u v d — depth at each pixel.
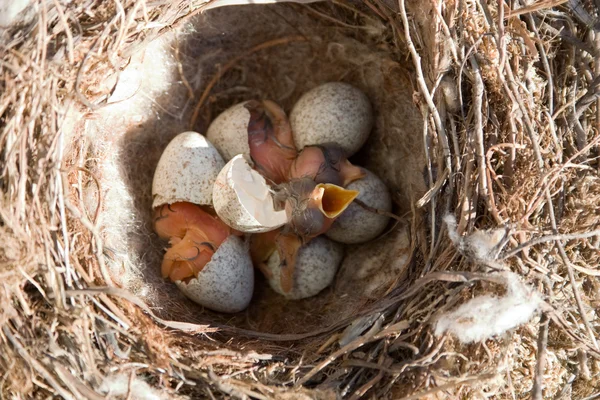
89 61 0.15
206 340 0.15
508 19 0.15
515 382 0.14
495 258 0.14
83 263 0.15
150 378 0.14
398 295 0.15
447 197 0.15
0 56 0.14
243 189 0.15
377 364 0.14
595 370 0.15
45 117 0.14
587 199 0.15
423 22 0.15
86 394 0.13
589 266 0.15
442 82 0.15
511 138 0.15
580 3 0.15
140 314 0.15
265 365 0.15
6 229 0.13
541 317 0.14
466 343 0.14
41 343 0.14
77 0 0.15
